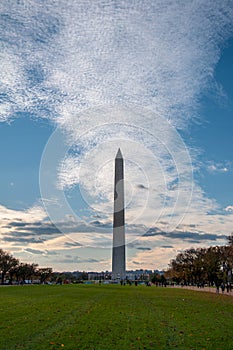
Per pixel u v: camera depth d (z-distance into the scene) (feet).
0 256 488.02
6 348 58.03
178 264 469.57
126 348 59.21
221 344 62.95
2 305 127.95
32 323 83.15
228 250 336.08
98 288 294.05
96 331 73.72
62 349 57.72
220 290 322.75
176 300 166.50
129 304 138.72
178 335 70.54
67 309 114.93
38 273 613.11
